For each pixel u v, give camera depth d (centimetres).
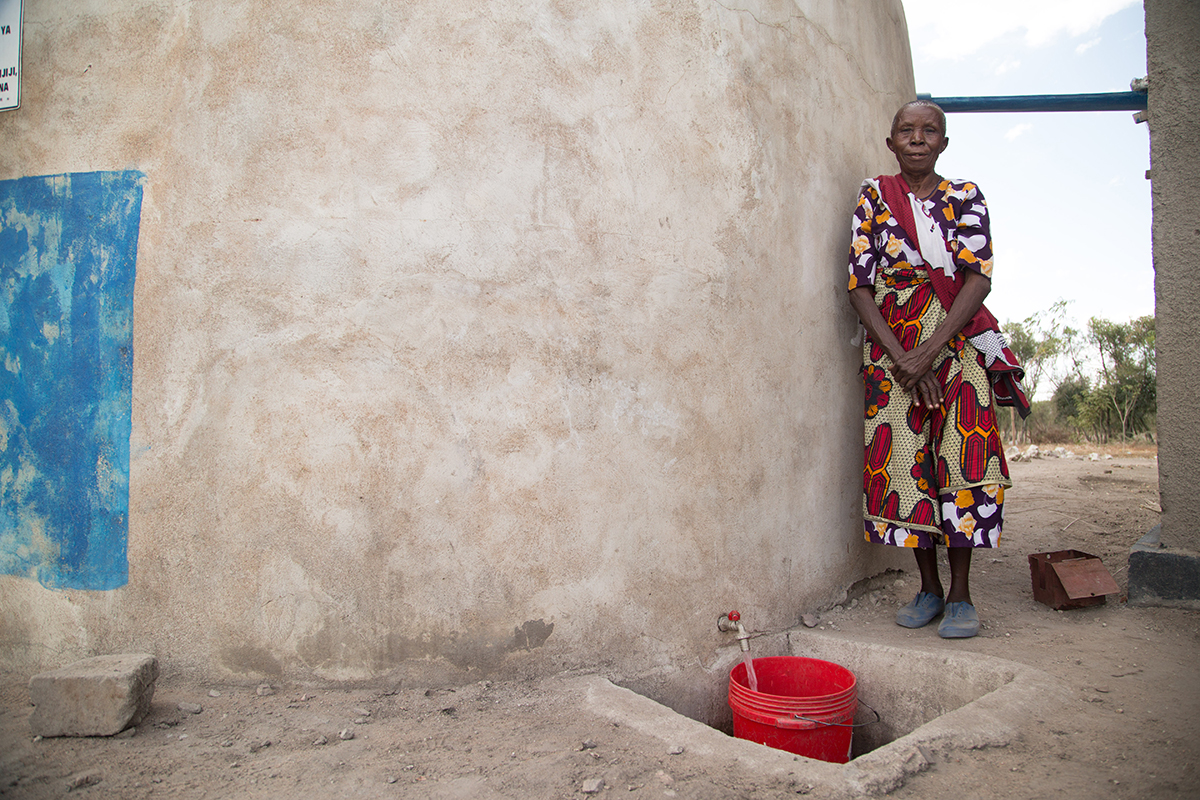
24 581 265
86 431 261
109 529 258
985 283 302
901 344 314
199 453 253
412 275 254
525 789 184
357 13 254
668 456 279
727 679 291
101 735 213
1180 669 255
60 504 262
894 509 312
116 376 259
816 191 337
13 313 269
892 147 328
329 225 253
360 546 251
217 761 201
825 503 336
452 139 257
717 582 290
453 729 221
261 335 253
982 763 196
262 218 253
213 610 252
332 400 252
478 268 257
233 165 254
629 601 270
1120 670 255
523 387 259
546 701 242
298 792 184
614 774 191
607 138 272
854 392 357
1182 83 324
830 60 349
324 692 248
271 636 251
